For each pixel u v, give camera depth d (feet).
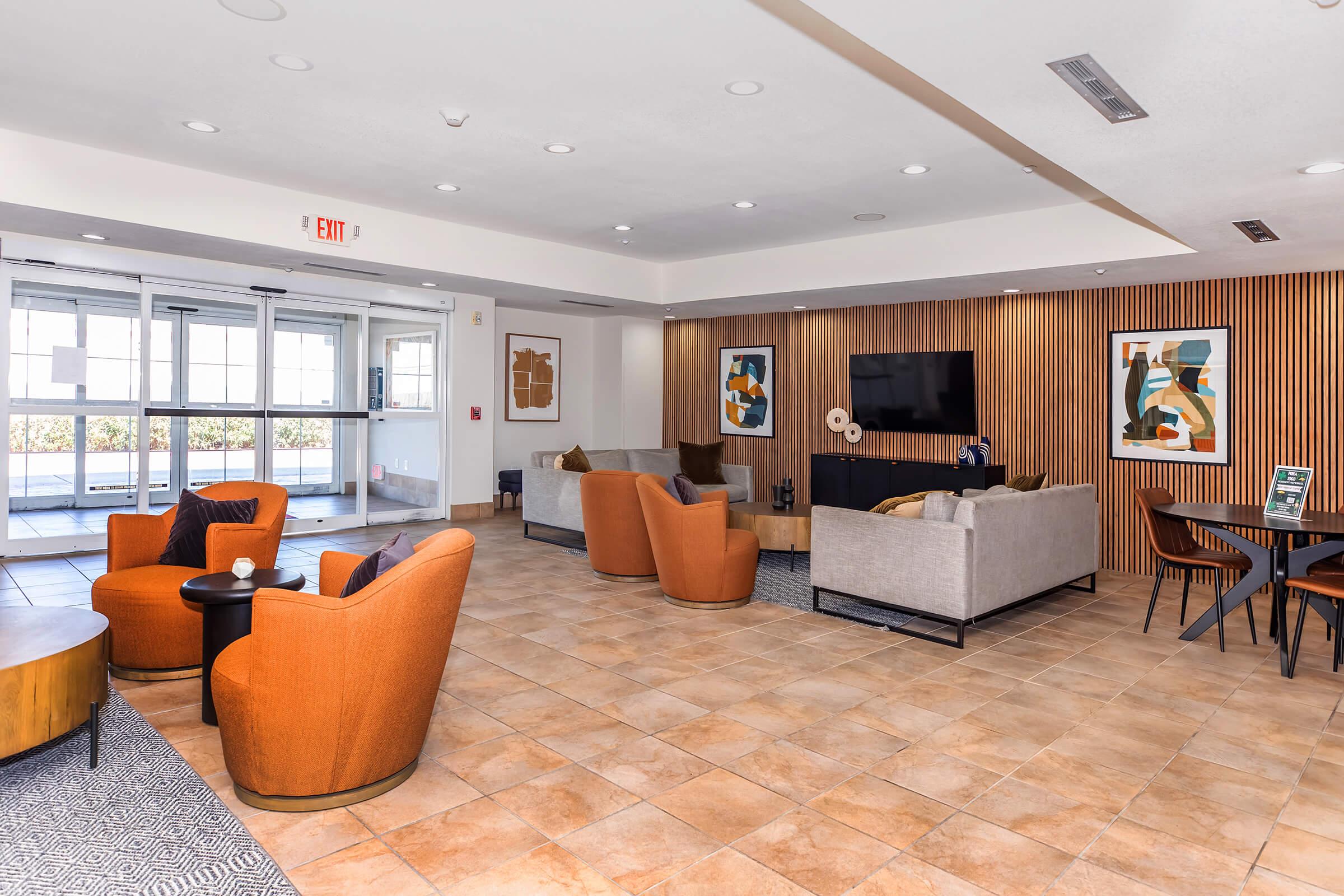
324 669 8.71
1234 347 21.44
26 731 9.27
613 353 35.47
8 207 16.62
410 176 18.94
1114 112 10.14
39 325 21.42
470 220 23.44
